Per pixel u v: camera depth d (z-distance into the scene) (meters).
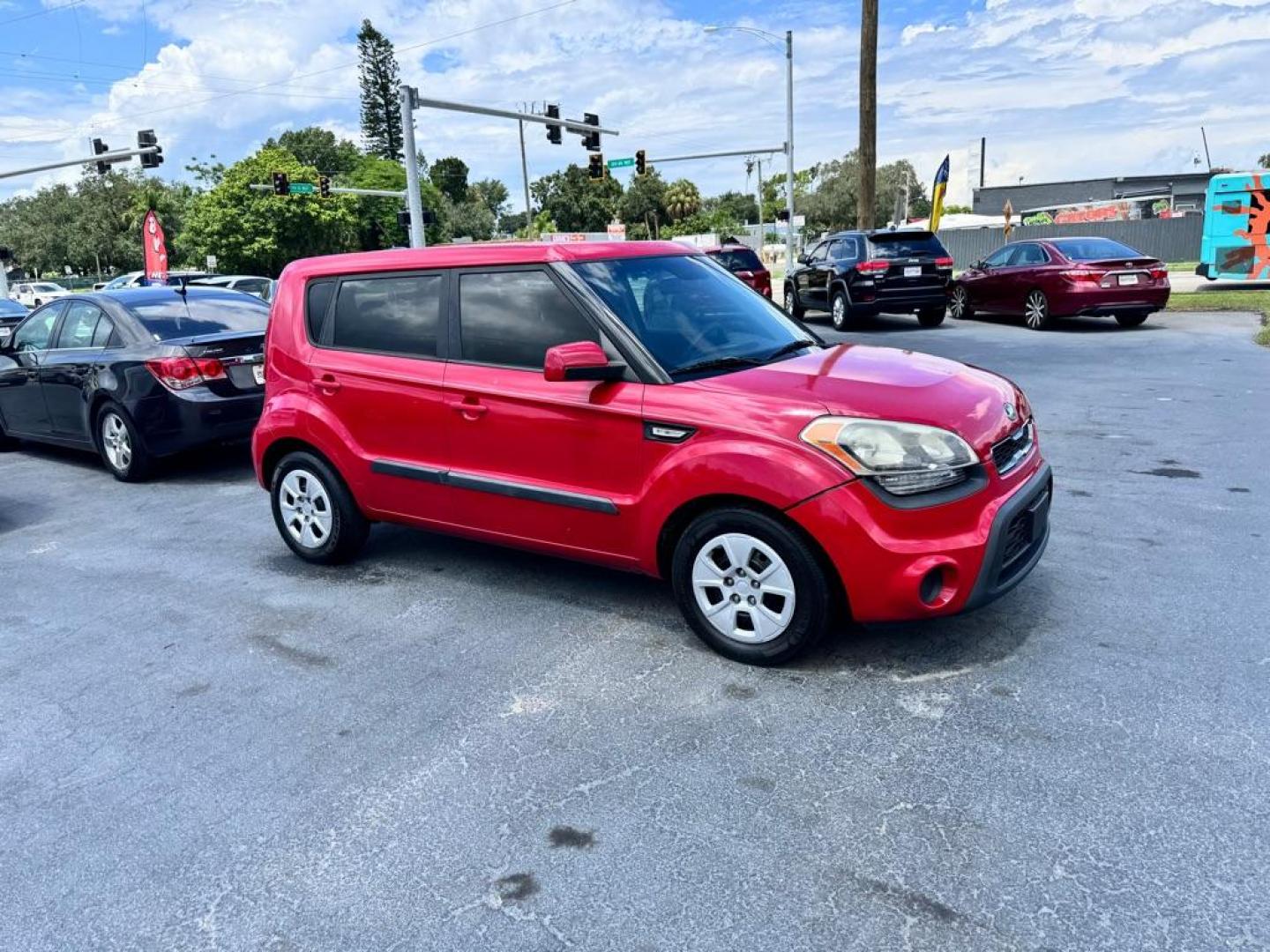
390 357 4.71
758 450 3.51
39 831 2.95
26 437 8.88
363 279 4.85
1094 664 3.62
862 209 22.09
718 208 117.38
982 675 3.59
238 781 3.17
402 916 2.48
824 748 3.15
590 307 4.04
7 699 3.88
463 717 3.52
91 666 4.16
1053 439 7.47
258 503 6.94
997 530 3.46
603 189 100.50
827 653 3.84
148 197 65.75
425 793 3.03
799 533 3.52
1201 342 12.61
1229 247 19.66
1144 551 4.83
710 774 3.04
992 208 78.38
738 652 3.78
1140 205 58.03
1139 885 2.43
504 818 2.88
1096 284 14.27
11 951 2.43
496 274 4.34
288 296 5.18
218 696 3.80
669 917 2.42
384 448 4.78
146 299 7.92
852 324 17.69
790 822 2.77
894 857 2.60
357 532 5.20
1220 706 3.27
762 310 4.68
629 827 2.79
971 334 15.02
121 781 3.21
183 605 4.87
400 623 4.44
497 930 2.41
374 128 87.44
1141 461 6.64
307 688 3.83
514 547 4.49
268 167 55.88
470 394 4.36
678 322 4.18
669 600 4.55
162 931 2.48
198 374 7.34
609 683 3.71
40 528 6.57
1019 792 2.85
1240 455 6.68
